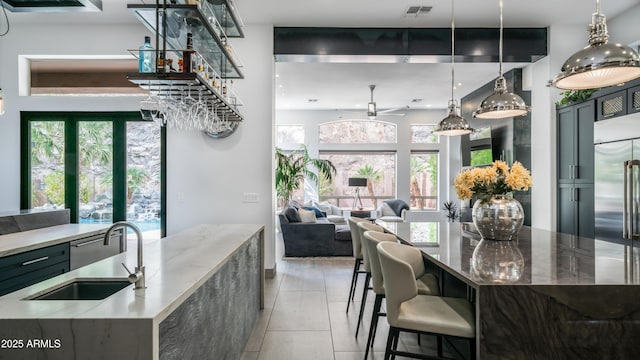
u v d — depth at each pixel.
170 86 2.51
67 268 3.02
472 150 7.43
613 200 3.99
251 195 4.82
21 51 4.77
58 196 5.05
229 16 3.13
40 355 1.14
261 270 3.58
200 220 4.85
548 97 5.00
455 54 4.88
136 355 1.13
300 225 6.08
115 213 5.07
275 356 2.61
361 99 8.50
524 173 2.63
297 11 4.40
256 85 4.79
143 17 2.60
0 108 3.35
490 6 4.26
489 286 1.56
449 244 2.62
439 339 2.36
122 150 5.06
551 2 4.18
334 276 4.84
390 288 1.86
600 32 2.11
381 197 9.98
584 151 4.48
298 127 9.89
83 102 4.97
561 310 1.55
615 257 2.13
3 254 2.42
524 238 2.91
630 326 1.54
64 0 2.96
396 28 4.85
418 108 9.65
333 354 2.63
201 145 4.86
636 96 3.79
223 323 2.16
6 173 4.89
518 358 1.54
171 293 1.40
